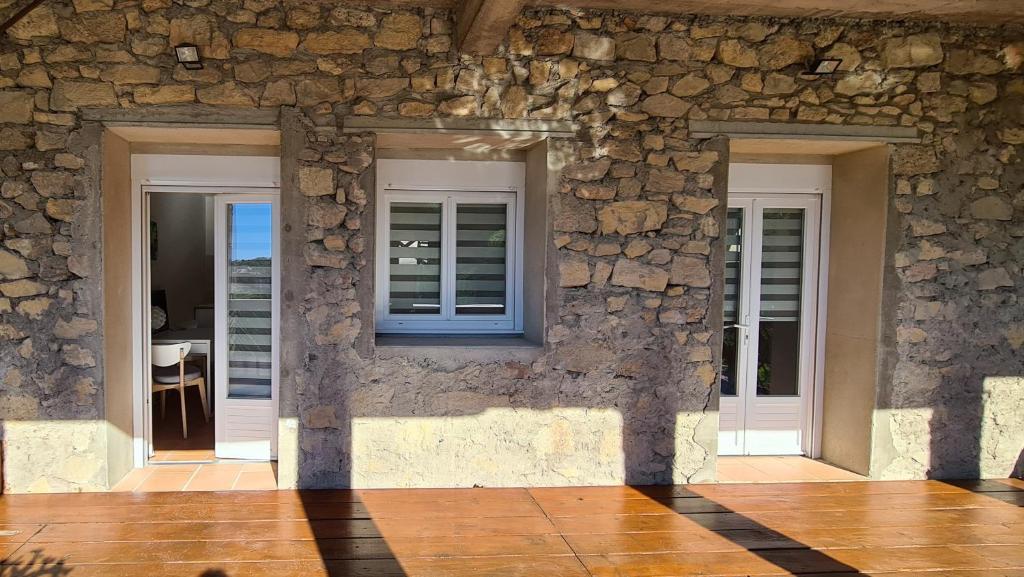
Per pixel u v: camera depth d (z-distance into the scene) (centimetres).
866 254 434
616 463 409
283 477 389
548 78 392
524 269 441
